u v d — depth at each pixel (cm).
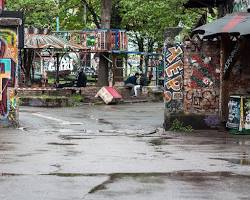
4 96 1855
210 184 930
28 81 3603
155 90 4100
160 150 1357
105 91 3344
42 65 4059
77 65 4841
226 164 1141
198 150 1369
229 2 2438
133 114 2559
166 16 3972
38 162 1134
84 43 3853
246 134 1778
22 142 1471
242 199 825
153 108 3009
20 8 4088
